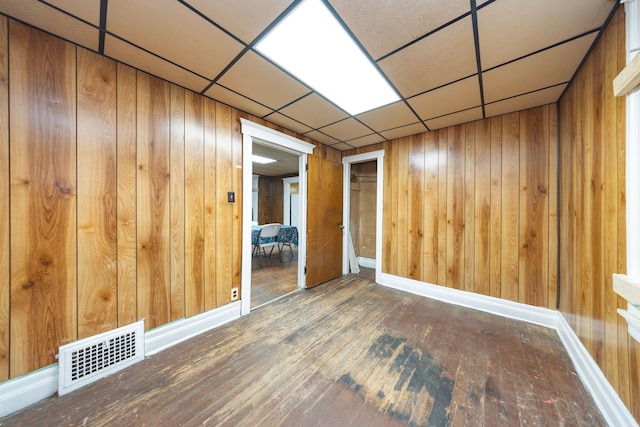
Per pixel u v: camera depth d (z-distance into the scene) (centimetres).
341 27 126
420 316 235
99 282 151
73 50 140
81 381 140
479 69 162
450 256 271
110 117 154
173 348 179
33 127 129
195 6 112
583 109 154
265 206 758
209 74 171
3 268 121
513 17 118
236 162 229
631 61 92
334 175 358
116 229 158
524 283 226
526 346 183
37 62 129
